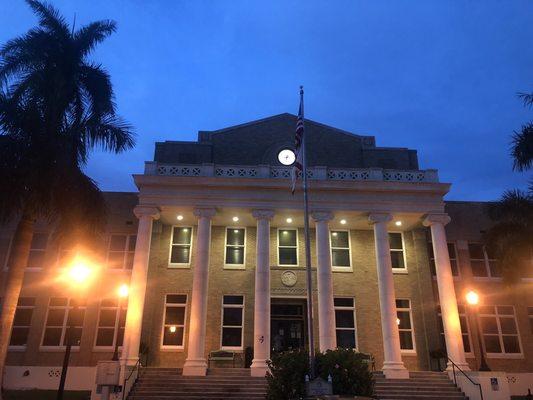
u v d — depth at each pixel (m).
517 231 22.70
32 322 26.64
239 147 30.53
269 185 26.08
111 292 27.53
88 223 18.88
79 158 19.97
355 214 26.59
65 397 22.86
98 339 26.59
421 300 27.80
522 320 28.59
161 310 26.56
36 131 18.16
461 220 30.72
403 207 26.36
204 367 22.38
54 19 20.94
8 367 25.45
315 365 15.73
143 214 25.34
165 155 30.03
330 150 30.72
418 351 26.86
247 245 28.42
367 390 15.26
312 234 28.88
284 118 31.42
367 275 28.36
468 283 29.16
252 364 22.67
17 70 19.34
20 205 17.20
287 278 27.48
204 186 26.06
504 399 20.78
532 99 21.20
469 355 27.52
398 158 30.86
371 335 27.06
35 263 28.00
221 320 26.70
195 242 28.20
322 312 23.97
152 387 21.09
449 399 21.19
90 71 20.72
